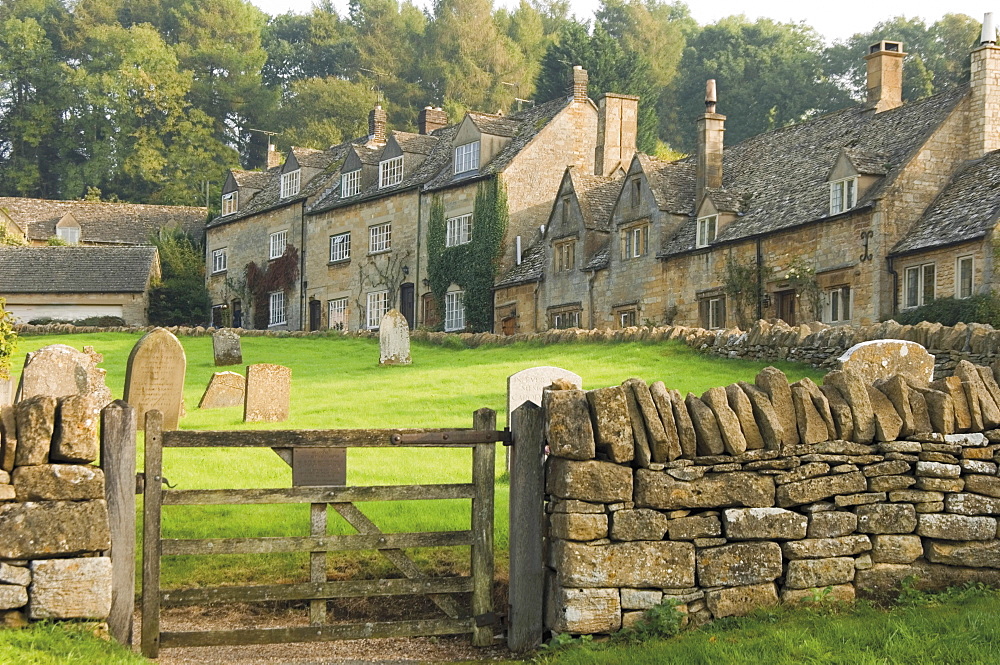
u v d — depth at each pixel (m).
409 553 11.29
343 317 58.88
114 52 92.38
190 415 23.17
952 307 30.80
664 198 42.44
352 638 9.16
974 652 7.81
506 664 8.88
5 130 94.31
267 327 65.38
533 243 50.78
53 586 8.20
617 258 44.25
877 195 33.88
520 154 50.72
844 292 35.19
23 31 92.81
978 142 35.00
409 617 10.30
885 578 9.33
